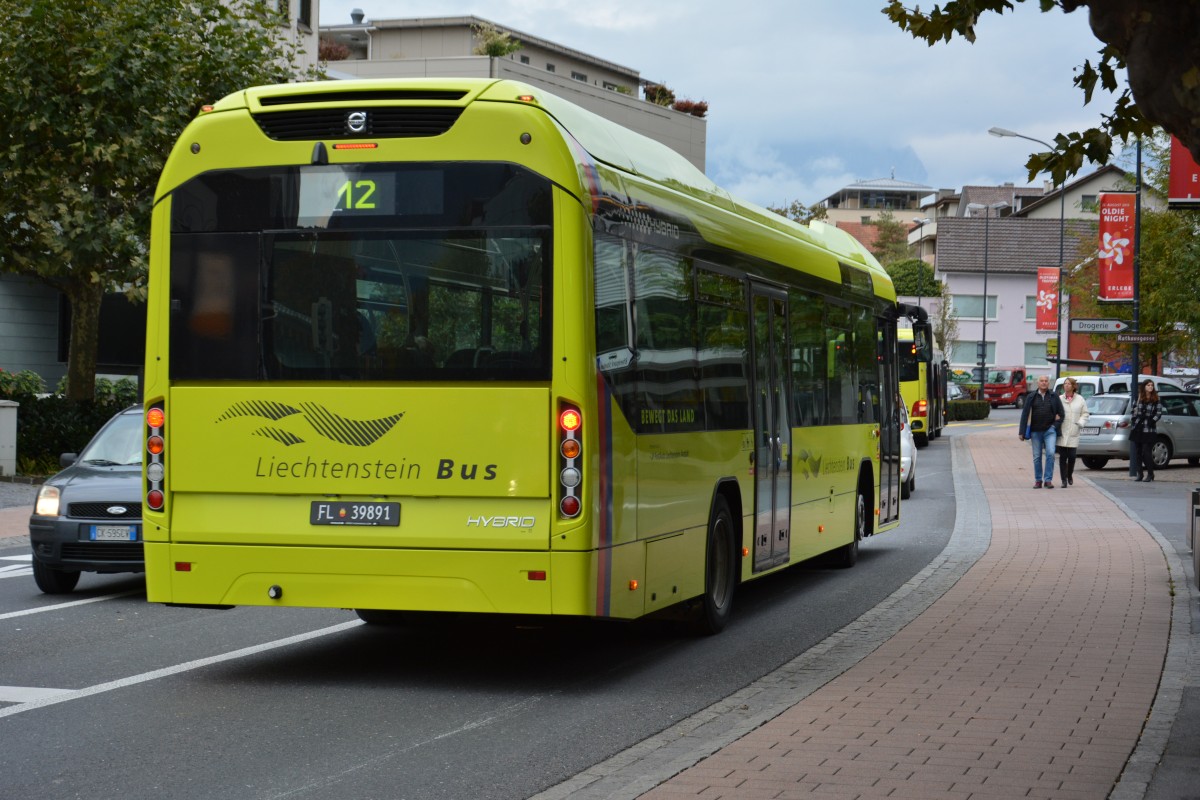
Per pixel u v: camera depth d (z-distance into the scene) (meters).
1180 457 37.06
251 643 10.99
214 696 8.95
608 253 9.07
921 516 23.89
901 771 6.61
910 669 9.45
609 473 8.91
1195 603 12.61
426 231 8.86
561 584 8.64
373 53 73.44
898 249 143.75
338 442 8.95
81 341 27.25
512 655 10.55
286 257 9.08
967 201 138.38
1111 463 40.78
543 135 8.74
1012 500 26.17
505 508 8.74
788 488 13.12
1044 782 6.39
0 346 34.56
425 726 8.10
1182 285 35.31
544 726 8.10
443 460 8.80
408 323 8.88
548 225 8.71
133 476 13.84
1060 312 53.94
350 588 8.95
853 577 15.59
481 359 8.77
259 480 9.08
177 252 9.24
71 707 8.58
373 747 7.55
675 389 10.16
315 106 9.03
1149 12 5.13
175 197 9.25
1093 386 43.44
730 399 11.43
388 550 8.85
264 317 9.10
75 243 23.89
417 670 9.91
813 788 6.31
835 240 15.73
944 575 15.02
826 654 10.12
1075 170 9.31
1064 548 17.72
